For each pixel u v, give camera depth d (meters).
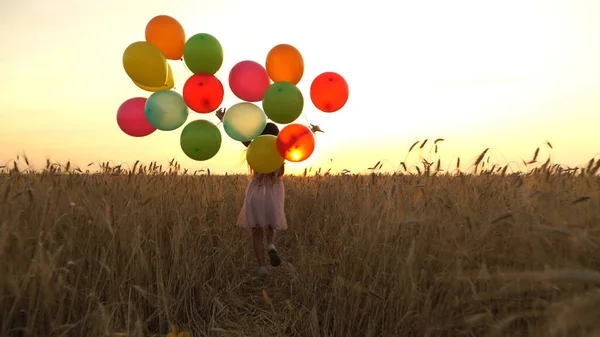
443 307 2.56
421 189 3.21
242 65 4.25
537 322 2.24
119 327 2.80
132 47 4.00
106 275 3.09
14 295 2.47
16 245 2.66
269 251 4.34
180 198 4.52
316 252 4.22
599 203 2.46
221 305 3.38
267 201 4.46
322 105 4.20
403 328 2.66
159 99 4.02
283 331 3.24
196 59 4.12
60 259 2.90
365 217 3.42
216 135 4.16
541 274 1.87
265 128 4.62
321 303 3.40
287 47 4.27
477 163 3.63
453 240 2.63
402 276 2.67
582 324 1.77
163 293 3.15
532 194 2.49
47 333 2.61
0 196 2.88
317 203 5.69
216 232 4.63
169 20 4.32
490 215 2.66
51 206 3.03
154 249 3.62
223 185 5.96
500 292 2.22
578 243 2.04
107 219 3.11
